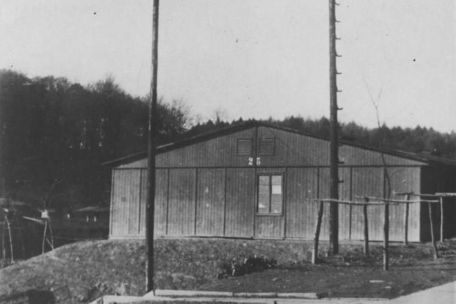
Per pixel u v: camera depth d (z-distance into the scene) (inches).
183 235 1389.0
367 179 1225.4
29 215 2128.4
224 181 1365.7
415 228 1179.3
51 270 1111.0
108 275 1048.8
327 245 1108.5
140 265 1051.9
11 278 1107.3
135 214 1439.5
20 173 2891.2
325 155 1279.5
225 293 653.9
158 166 1430.9
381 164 1217.4
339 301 563.5
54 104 3221.0
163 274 987.3
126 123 3641.7
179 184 1407.5
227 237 1347.2
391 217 1198.9
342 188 1242.6
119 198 1456.7
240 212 1342.3
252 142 1347.2
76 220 2610.7
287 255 1020.5
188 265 1002.1
